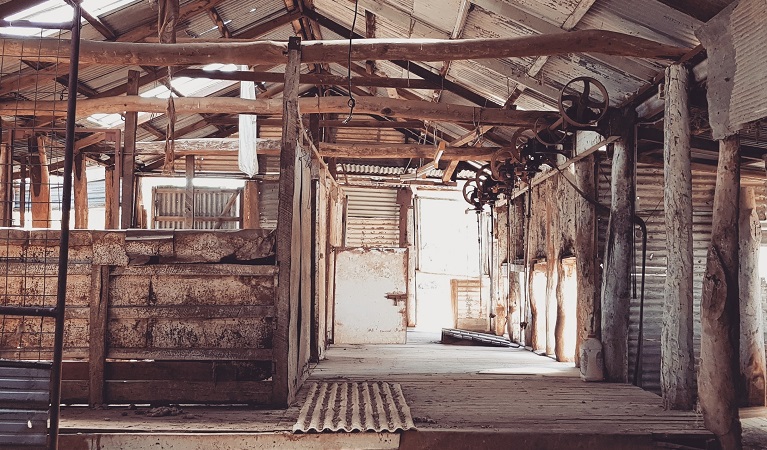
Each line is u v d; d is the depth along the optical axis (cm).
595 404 615
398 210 1858
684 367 596
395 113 949
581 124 756
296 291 646
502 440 485
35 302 575
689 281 606
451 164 1287
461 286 1845
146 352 576
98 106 1068
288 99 621
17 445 362
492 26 809
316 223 949
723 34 536
